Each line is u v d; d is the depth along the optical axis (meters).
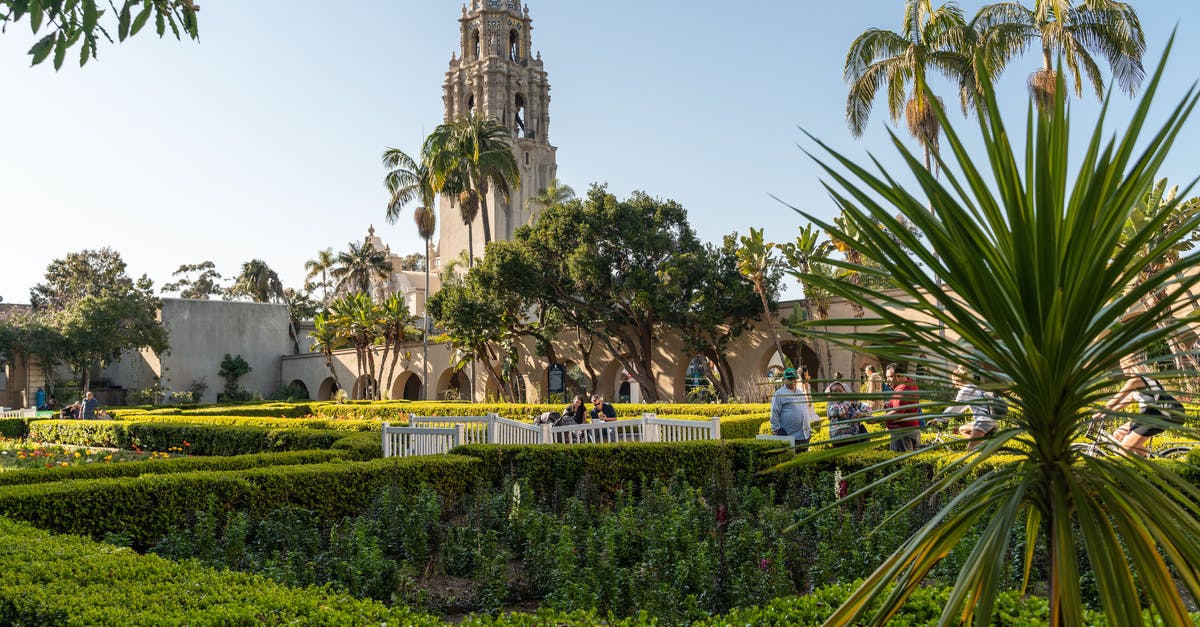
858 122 25.22
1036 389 2.07
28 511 7.08
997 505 2.21
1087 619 3.66
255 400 57.94
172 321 59.16
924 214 2.00
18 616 3.98
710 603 5.05
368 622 3.93
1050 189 1.83
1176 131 1.82
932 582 5.50
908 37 24.81
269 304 63.69
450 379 53.19
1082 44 22.48
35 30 4.37
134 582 4.52
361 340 52.09
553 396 42.22
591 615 4.04
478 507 7.92
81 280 63.00
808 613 3.93
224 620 3.85
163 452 18.66
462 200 40.72
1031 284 1.94
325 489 8.65
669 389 37.31
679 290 32.53
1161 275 1.86
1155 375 1.97
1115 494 2.05
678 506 7.37
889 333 2.21
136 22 4.68
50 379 54.03
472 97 72.38
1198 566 1.88
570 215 34.31
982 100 2.02
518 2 73.62
